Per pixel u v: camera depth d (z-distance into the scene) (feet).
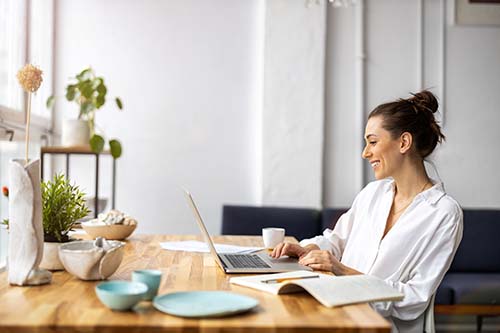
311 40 11.73
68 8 11.51
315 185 11.73
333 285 4.07
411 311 5.23
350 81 12.00
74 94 9.91
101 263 4.32
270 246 6.77
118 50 11.60
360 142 11.93
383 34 12.04
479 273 11.18
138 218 11.64
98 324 3.25
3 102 9.23
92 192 11.46
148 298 3.78
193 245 6.69
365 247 6.07
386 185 6.33
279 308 3.70
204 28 11.76
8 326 3.23
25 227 4.24
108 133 11.58
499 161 12.16
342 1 10.09
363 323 3.37
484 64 12.17
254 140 11.84
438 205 5.58
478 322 10.89
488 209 11.59
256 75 11.86
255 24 11.86
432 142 5.88
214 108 11.78
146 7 11.66
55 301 3.78
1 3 9.09
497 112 12.16
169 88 11.70
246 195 11.84
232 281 4.52
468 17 12.06
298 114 11.73
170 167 11.71
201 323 3.31
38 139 10.51
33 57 10.68
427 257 5.38
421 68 12.04
